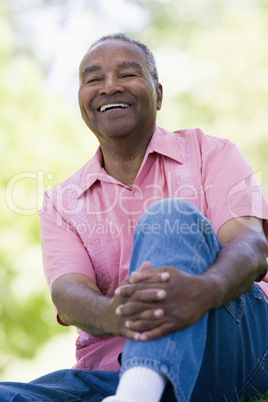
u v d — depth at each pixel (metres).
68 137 9.87
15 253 9.33
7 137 9.55
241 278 2.10
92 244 2.71
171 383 1.93
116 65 2.71
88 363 2.61
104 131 2.72
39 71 10.52
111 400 1.79
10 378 9.51
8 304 9.42
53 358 9.69
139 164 2.79
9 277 9.31
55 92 10.43
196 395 2.14
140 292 1.92
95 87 2.72
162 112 12.28
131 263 2.10
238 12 12.91
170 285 1.91
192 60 12.59
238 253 2.16
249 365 2.29
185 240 2.03
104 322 2.12
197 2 13.56
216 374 2.15
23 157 9.50
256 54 12.30
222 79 12.27
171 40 13.30
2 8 14.65
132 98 2.70
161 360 1.85
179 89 12.41
